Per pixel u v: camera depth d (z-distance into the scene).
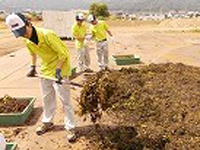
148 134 5.11
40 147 5.09
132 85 7.19
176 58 12.31
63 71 4.93
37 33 4.63
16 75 9.94
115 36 21.08
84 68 9.80
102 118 6.01
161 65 9.37
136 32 26.31
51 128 5.70
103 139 5.15
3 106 6.26
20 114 5.85
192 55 12.83
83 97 5.28
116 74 7.88
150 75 8.24
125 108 6.22
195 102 6.25
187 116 5.69
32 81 9.15
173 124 5.42
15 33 4.48
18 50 15.65
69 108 5.18
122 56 11.95
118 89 6.66
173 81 7.66
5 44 18.70
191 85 7.34
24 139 5.36
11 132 5.62
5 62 12.24
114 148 4.82
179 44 16.80
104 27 9.45
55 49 4.67
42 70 5.18
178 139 4.88
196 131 5.07
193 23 34.03
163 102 6.35
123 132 5.29
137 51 14.46
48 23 18.34
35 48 4.86
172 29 29.19
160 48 15.38
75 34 9.34
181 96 6.61
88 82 5.35
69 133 5.27
